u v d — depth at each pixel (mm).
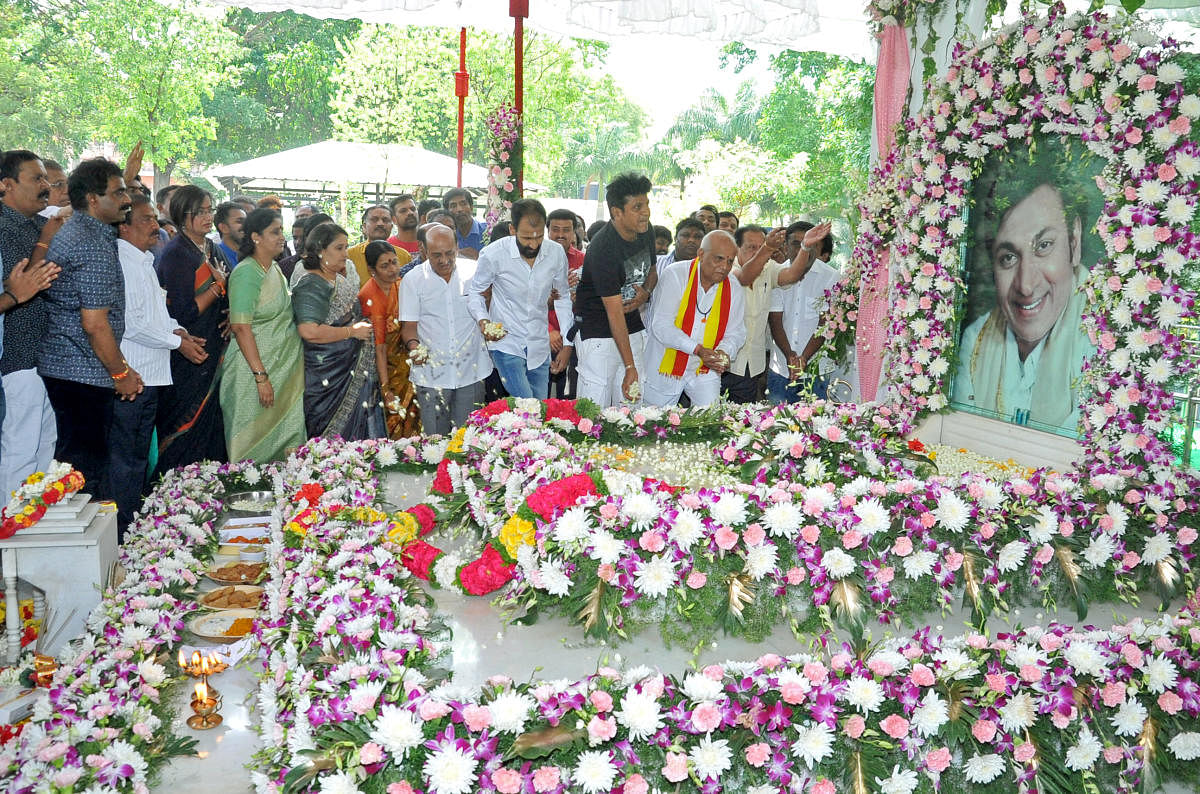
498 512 2678
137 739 2029
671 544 2289
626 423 3992
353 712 1740
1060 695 2004
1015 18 4301
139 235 4273
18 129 18328
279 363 4910
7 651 2811
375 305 5176
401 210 6004
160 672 2318
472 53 20812
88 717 2059
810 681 1916
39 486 2975
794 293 6059
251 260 4820
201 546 3469
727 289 4711
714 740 1861
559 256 5133
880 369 5250
